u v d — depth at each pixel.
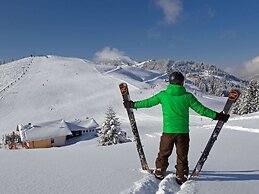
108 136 39.94
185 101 4.45
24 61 168.00
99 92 113.38
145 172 4.90
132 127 4.97
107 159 6.38
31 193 3.77
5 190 3.90
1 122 82.25
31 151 8.84
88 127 70.31
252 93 72.69
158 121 71.81
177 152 4.45
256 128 15.56
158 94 4.65
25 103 98.94
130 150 7.88
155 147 8.50
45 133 62.00
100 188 3.94
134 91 113.56
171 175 4.46
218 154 6.93
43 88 115.19
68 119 86.81
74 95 109.75
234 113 80.31
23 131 62.59
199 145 8.72
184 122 4.45
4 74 142.50
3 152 8.64
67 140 66.19
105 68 162.88
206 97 127.12
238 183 4.36
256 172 5.01
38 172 5.00
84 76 137.50
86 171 5.03
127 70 177.88
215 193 3.84
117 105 97.81
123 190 3.83
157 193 3.92
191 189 3.96
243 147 8.11
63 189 3.92
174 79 4.52
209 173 4.93
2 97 102.75
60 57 184.38
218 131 4.46
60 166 5.56
